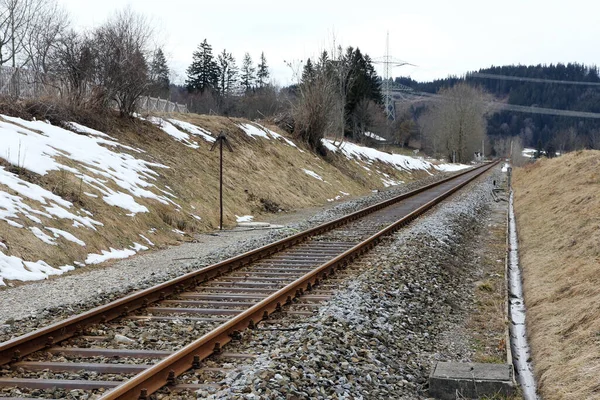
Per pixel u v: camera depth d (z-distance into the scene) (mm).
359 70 82875
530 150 183750
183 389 5859
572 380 7031
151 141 26391
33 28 32594
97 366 6496
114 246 15656
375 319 9000
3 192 14414
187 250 16828
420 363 7922
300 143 43812
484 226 24141
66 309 9469
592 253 12805
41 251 13188
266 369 6062
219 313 9117
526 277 13867
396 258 13523
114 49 26234
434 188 41781
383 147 92938
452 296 12086
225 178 27750
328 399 5902
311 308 9461
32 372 6430
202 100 82375
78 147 20766
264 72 119625
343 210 27438
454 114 117062
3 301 10250
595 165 26141
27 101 22438
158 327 8312
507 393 6773
